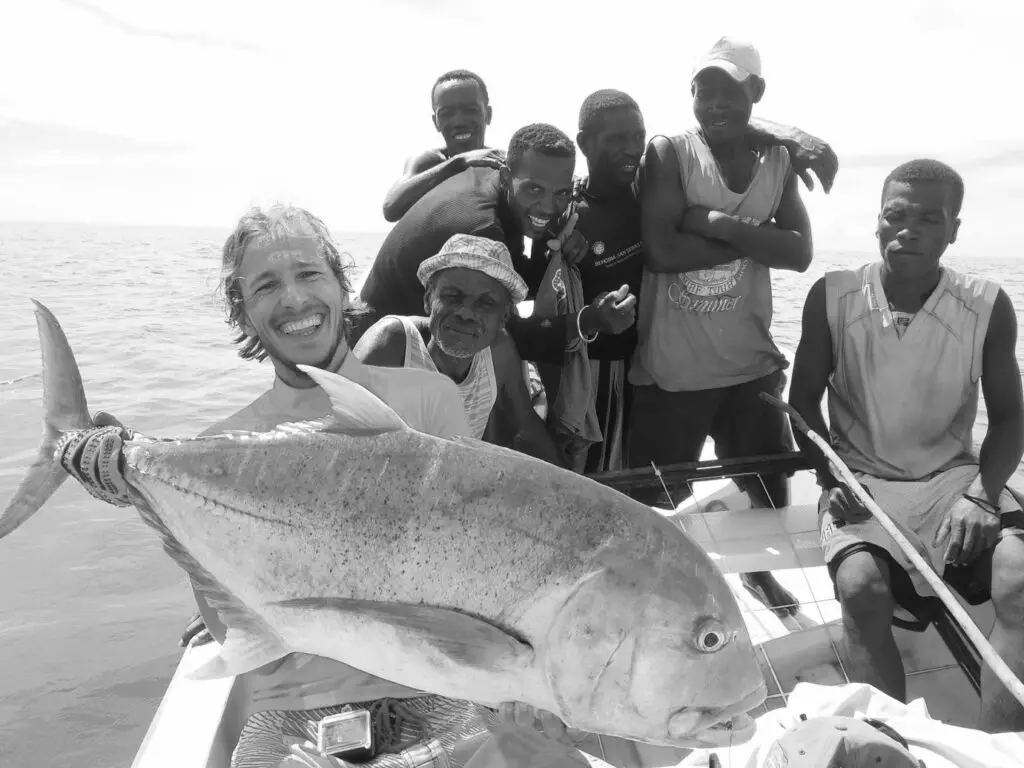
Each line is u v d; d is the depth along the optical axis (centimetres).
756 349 385
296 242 197
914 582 289
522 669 148
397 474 154
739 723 153
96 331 1630
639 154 373
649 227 373
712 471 346
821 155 351
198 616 286
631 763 258
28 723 496
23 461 881
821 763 177
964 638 284
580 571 146
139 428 1035
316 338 201
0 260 3681
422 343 286
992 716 256
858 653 274
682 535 152
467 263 273
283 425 165
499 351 318
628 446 419
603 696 148
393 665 153
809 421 332
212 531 163
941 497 309
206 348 1468
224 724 250
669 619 146
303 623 158
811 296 333
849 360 326
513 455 155
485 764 182
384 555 153
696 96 363
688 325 380
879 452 321
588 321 343
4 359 1445
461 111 466
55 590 634
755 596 354
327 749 191
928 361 312
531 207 342
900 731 219
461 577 149
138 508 170
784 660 303
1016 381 306
